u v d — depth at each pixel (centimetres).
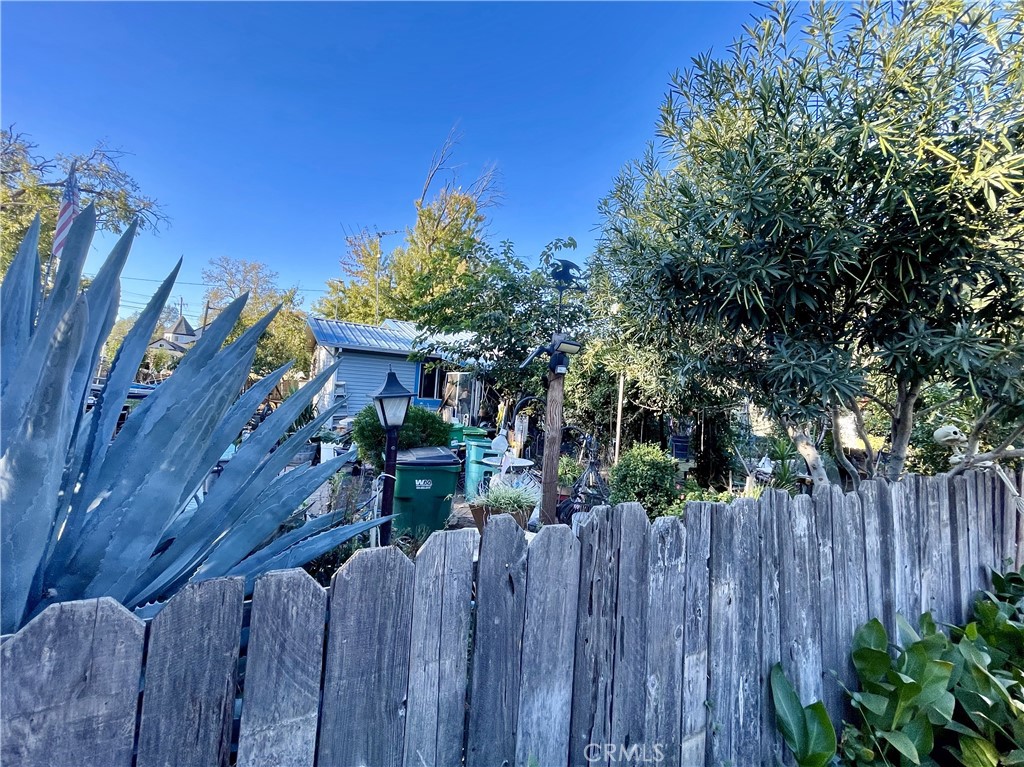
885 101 209
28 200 903
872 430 489
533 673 120
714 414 655
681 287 250
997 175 182
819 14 227
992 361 199
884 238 217
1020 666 189
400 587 104
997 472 253
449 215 1878
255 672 87
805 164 215
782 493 171
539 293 745
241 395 168
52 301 123
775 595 166
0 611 88
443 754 108
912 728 159
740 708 154
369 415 535
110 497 121
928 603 213
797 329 242
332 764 94
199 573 125
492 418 1046
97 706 75
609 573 133
